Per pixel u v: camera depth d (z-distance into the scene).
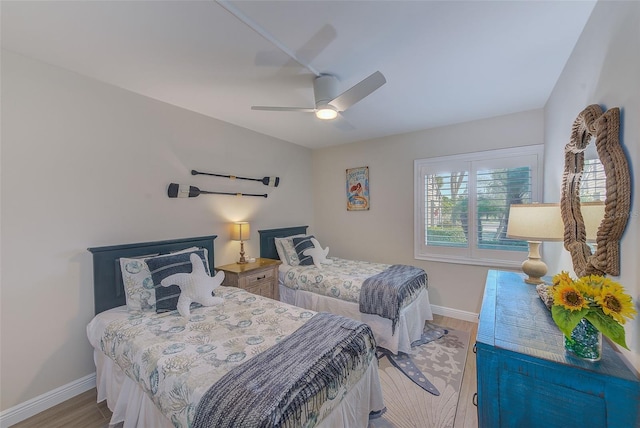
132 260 2.13
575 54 1.77
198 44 1.73
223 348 1.47
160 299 1.98
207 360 1.36
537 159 2.93
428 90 2.44
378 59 1.92
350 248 4.34
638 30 0.97
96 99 2.18
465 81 2.28
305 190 4.56
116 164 2.30
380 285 2.65
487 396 1.07
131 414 1.54
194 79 2.19
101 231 2.21
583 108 1.62
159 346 1.50
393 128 3.57
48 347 1.94
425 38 1.70
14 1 1.34
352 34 1.65
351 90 1.84
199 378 1.23
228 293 2.37
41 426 1.76
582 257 1.42
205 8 1.41
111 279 2.21
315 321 1.79
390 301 2.51
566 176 1.65
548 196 2.66
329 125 3.41
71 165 2.05
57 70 1.98
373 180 4.07
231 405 1.06
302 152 4.50
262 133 3.75
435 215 3.56
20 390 1.82
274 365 1.29
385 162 3.95
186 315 1.90
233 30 1.59
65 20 1.49
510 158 3.07
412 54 1.87
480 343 1.09
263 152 3.77
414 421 1.78
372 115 3.08
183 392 1.19
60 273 1.99
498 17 1.51
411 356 2.54
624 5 1.09
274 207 3.96
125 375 1.65
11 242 1.79
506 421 1.04
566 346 1.01
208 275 2.22
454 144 3.40
